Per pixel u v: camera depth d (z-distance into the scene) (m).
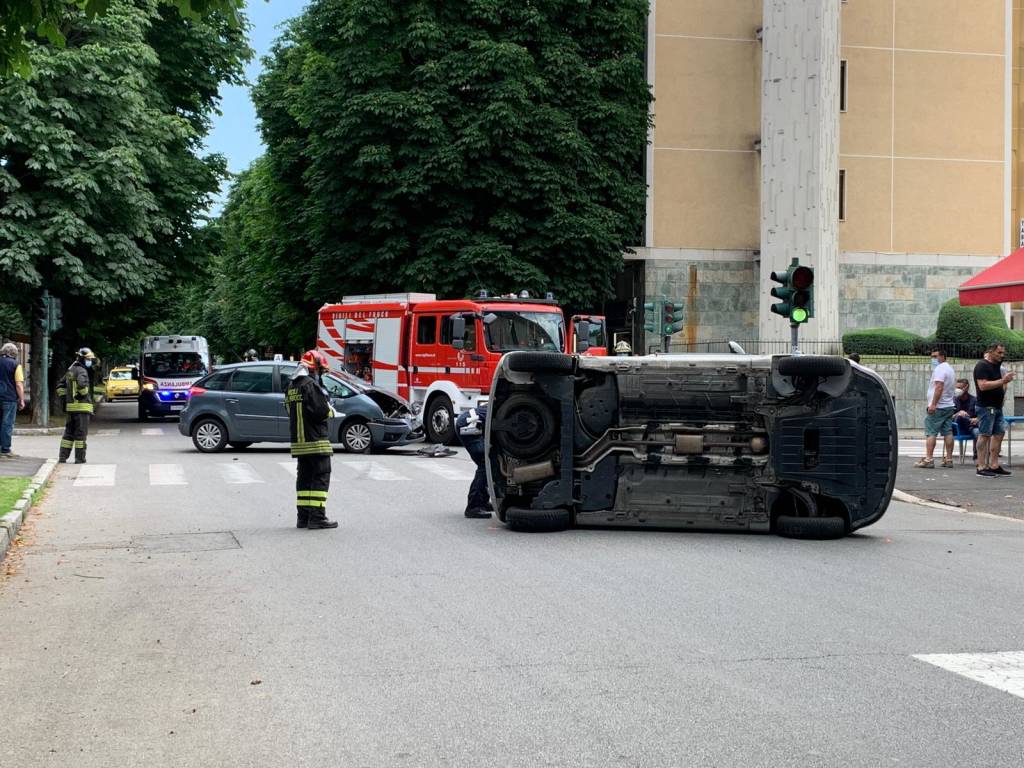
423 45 30.98
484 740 5.07
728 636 7.01
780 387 11.27
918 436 29.30
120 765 4.84
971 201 41.22
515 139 30.73
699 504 11.42
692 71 40.22
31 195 29.00
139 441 26.69
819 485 11.24
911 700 5.62
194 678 6.23
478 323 23.72
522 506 12.02
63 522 12.86
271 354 52.56
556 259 31.53
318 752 4.95
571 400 11.56
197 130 36.59
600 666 6.30
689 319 40.31
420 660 6.50
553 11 32.25
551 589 8.56
